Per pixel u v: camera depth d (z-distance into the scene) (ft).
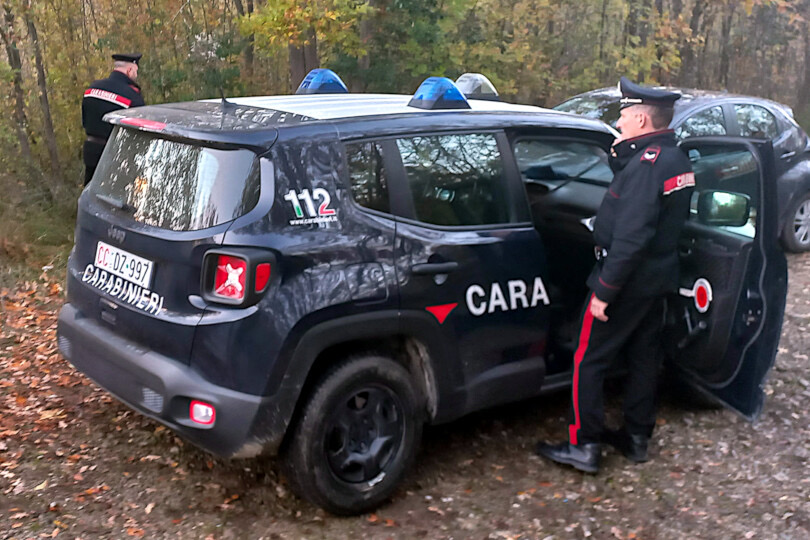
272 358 9.90
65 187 26.71
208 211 10.06
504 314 12.12
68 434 12.94
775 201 12.47
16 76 33.40
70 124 36.37
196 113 11.27
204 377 9.95
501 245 12.09
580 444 12.62
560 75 49.93
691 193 11.96
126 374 10.65
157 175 10.89
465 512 11.41
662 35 51.21
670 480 12.45
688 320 13.75
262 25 33.96
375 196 10.96
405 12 39.19
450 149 11.89
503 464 12.82
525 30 47.67
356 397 11.00
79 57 36.29
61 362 15.88
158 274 10.39
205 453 12.59
